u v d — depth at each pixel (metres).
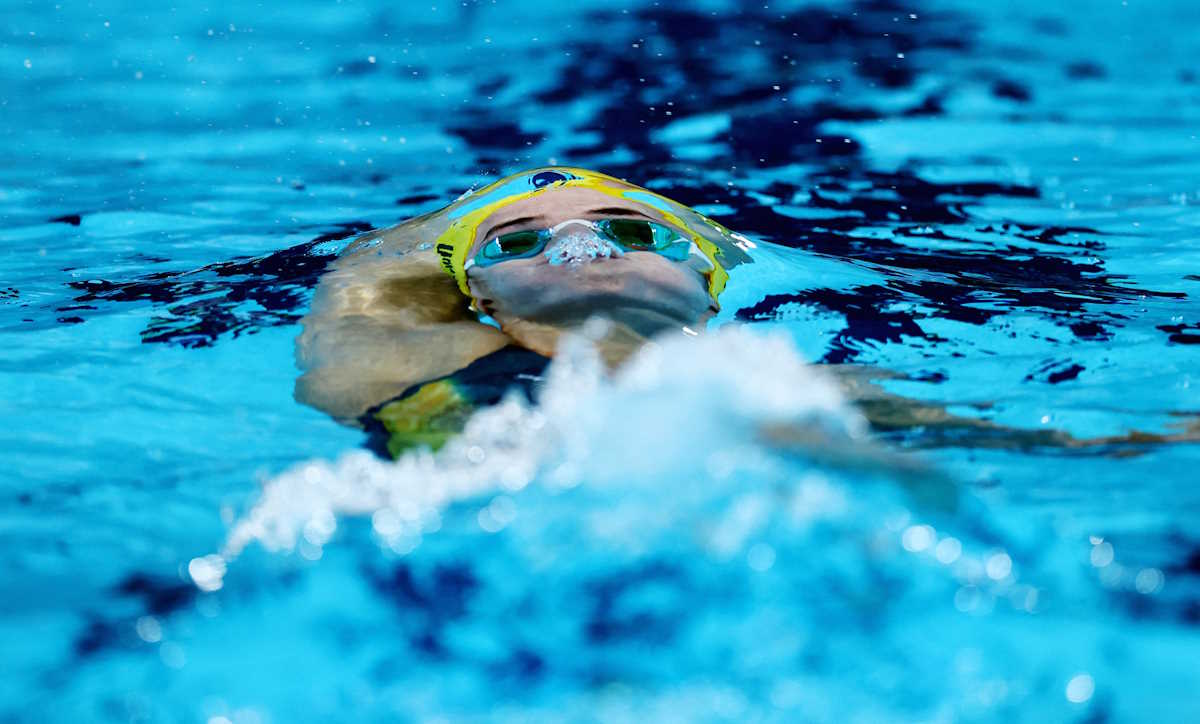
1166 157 12.74
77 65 16.95
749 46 17.38
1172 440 5.69
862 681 3.89
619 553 4.33
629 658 4.02
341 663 4.12
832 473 4.48
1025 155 12.94
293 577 4.59
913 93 15.21
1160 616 4.19
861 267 8.88
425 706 3.92
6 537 5.09
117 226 10.80
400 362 6.53
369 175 12.55
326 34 18.55
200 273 9.10
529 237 7.71
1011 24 18.55
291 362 6.96
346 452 5.77
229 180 12.34
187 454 5.87
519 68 16.59
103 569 4.85
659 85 15.72
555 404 5.45
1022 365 6.77
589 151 13.30
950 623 4.07
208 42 18.17
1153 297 8.27
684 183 12.09
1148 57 16.70
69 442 6.03
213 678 4.11
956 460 5.46
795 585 4.15
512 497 4.79
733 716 3.78
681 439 4.75
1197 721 3.74
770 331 7.20
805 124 14.12
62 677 4.16
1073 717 3.76
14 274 9.32
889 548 4.23
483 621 4.22
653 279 7.24
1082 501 5.04
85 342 7.46
